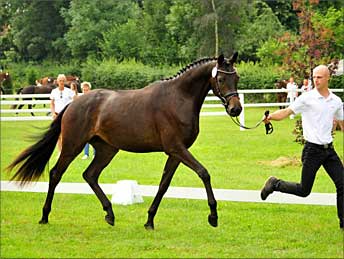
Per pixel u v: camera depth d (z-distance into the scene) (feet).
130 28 203.92
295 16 204.23
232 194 34.65
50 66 217.77
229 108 28.14
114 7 218.38
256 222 30.96
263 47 153.89
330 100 27.53
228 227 29.99
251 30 186.39
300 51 69.10
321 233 28.53
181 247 26.25
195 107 29.01
